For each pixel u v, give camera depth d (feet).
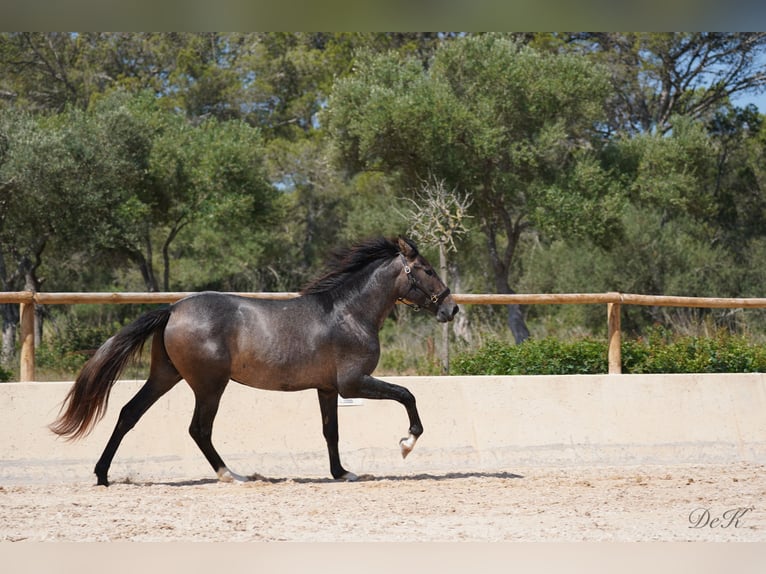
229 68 140.46
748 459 34.27
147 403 29.04
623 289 101.09
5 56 125.90
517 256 117.08
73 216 83.05
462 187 88.22
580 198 86.33
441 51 90.27
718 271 103.55
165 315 28.68
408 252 30.14
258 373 28.63
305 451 32.09
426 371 41.73
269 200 103.40
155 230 110.11
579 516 23.63
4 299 31.17
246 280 125.18
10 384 30.89
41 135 79.66
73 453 30.83
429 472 32.09
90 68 131.54
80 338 68.64
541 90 86.79
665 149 91.40
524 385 33.63
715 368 38.01
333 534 21.40
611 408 33.88
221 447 31.65
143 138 90.84
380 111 85.76
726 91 119.14
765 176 118.32
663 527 22.33
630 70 120.37
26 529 21.88
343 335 29.09
